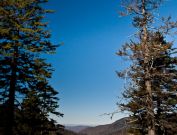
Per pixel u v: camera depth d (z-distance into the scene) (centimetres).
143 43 2117
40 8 2370
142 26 2161
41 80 2222
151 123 2173
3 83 2150
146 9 2180
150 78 2180
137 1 2172
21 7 2269
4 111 2173
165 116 2591
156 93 2409
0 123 2177
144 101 2158
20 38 2245
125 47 2119
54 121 3325
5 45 2155
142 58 2133
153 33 2145
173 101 2547
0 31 2125
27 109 2591
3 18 2220
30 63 2241
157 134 2503
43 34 2305
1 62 2155
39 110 2861
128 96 2202
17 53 2177
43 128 3083
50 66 2327
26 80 2194
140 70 2159
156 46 2095
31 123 2762
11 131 2177
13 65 2164
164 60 2594
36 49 2220
